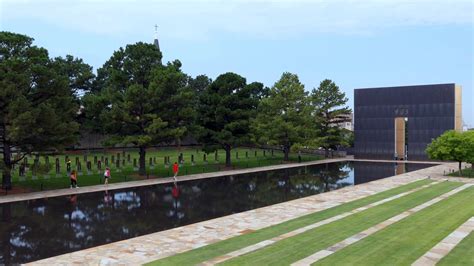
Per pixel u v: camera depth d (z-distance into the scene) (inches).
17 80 1163.3
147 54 1664.6
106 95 1606.8
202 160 2336.4
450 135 1800.0
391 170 2032.5
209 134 2049.7
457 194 1166.3
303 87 2571.4
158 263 580.7
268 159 2541.8
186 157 2501.2
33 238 750.5
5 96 1145.4
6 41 1224.8
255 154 2758.4
